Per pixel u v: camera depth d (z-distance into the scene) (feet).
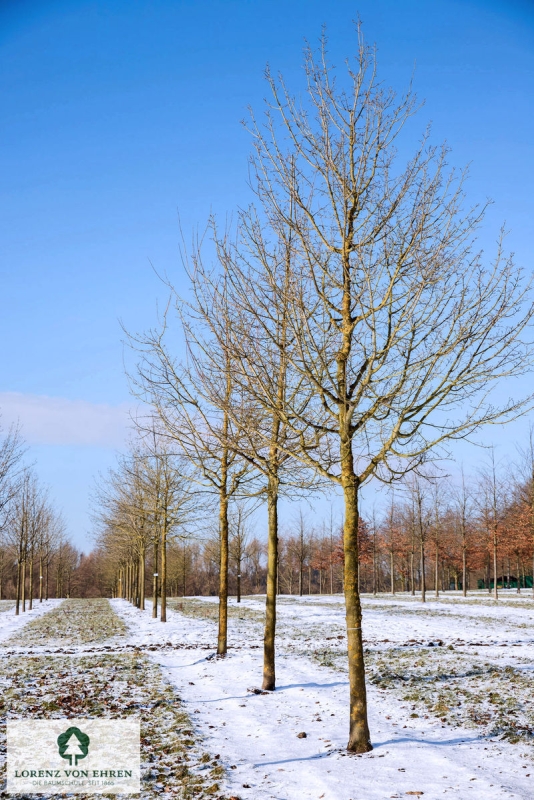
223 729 32.30
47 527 181.57
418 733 30.14
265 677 41.81
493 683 39.47
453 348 27.89
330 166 30.42
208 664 52.37
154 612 105.81
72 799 23.49
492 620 87.97
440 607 114.52
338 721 33.14
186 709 36.09
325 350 31.35
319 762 26.40
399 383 28.22
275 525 43.52
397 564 207.62
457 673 43.62
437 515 163.84
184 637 74.74
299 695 39.78
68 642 73.77
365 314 29.07
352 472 29.45
